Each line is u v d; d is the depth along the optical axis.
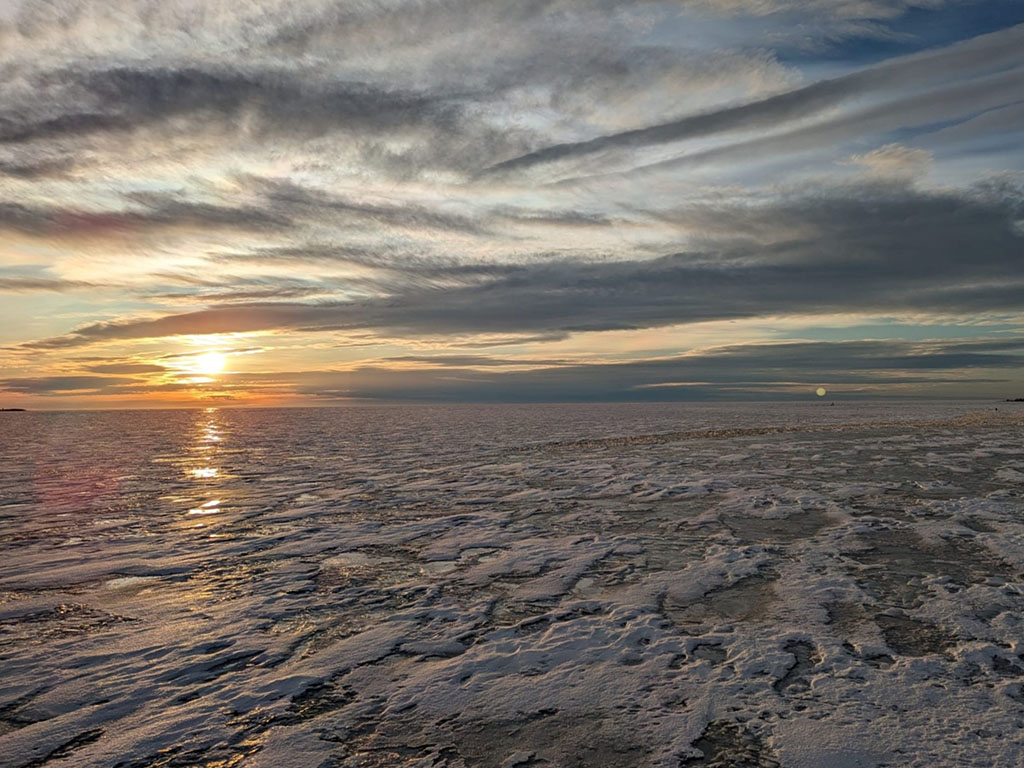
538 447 21.38
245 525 9.18
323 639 4.87
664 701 3.73
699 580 6.12
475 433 30.20
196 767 3.16
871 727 3.35
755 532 8.10
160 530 8.91
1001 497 9.97
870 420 36.38
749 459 16.03
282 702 3.84
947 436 21.86
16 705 3.85
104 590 6.18
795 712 3.54
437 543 7.91
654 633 4.79
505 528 8.67
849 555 6.87
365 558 7.27
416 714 3.66
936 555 6.80
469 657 4.44
